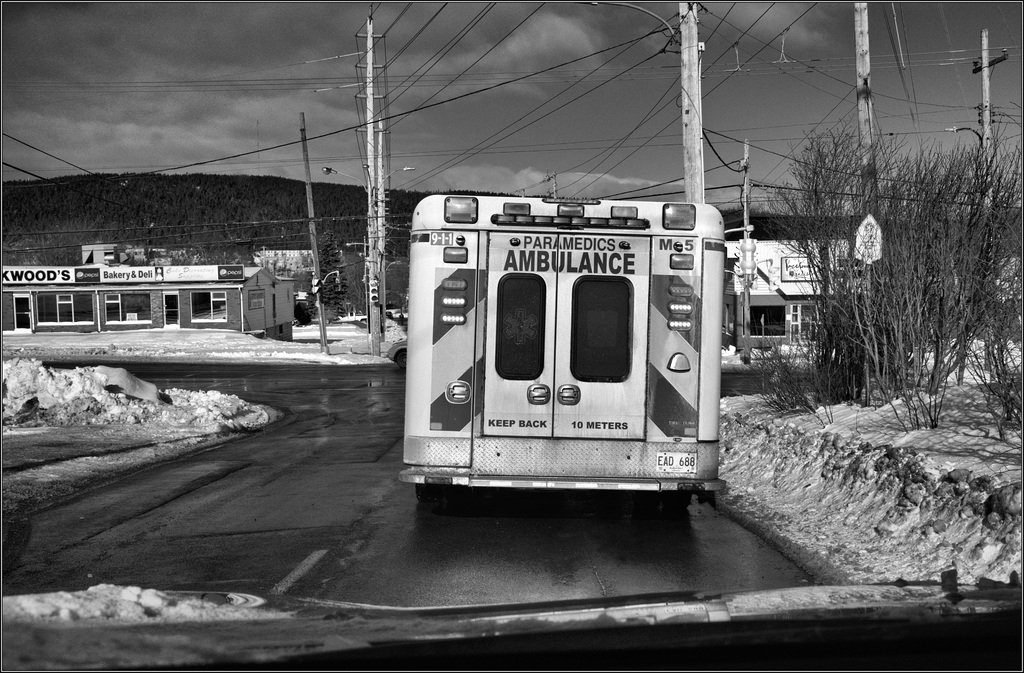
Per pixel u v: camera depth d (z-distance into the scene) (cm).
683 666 396
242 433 1797
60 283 6228
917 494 772
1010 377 831
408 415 861
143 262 7562
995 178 1046
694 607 492
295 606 562
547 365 852
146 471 1295
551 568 730
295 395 2659
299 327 9925
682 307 860
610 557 769
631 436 854
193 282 6284
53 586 672
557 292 854
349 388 2889
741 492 1082
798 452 1091
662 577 698
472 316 852
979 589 544
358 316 11962
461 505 1023
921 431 930
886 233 1131
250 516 961
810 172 1308
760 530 876
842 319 1232
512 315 854
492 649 418
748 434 1341
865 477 884
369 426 1903
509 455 849
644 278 859
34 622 448
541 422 850
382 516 957
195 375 3434
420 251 854
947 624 445
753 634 432
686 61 1655
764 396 1509
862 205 1209
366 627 465
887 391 1152
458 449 849
